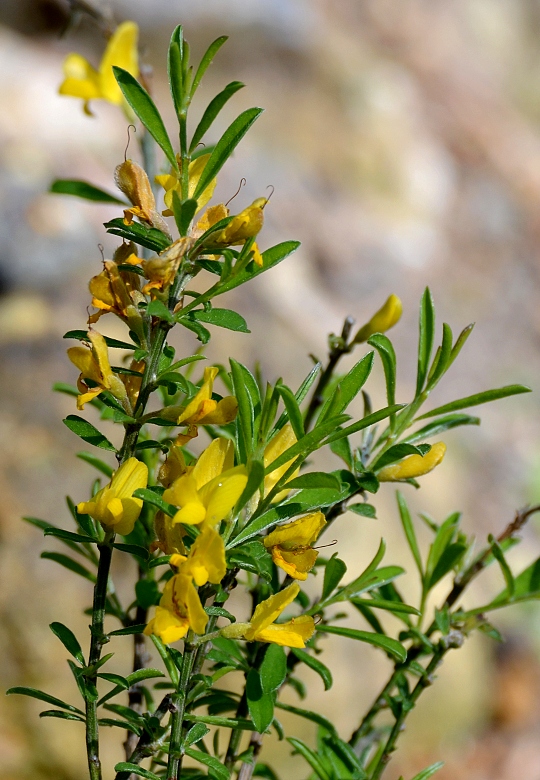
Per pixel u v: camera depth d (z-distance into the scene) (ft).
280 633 1.01
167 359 1.05
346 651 3.14
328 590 1.12
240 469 0.98
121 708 1.07
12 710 2.78
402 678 1.18
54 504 3.15
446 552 1.17
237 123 1.02
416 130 6.73
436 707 3.71
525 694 4.09
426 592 1.19
